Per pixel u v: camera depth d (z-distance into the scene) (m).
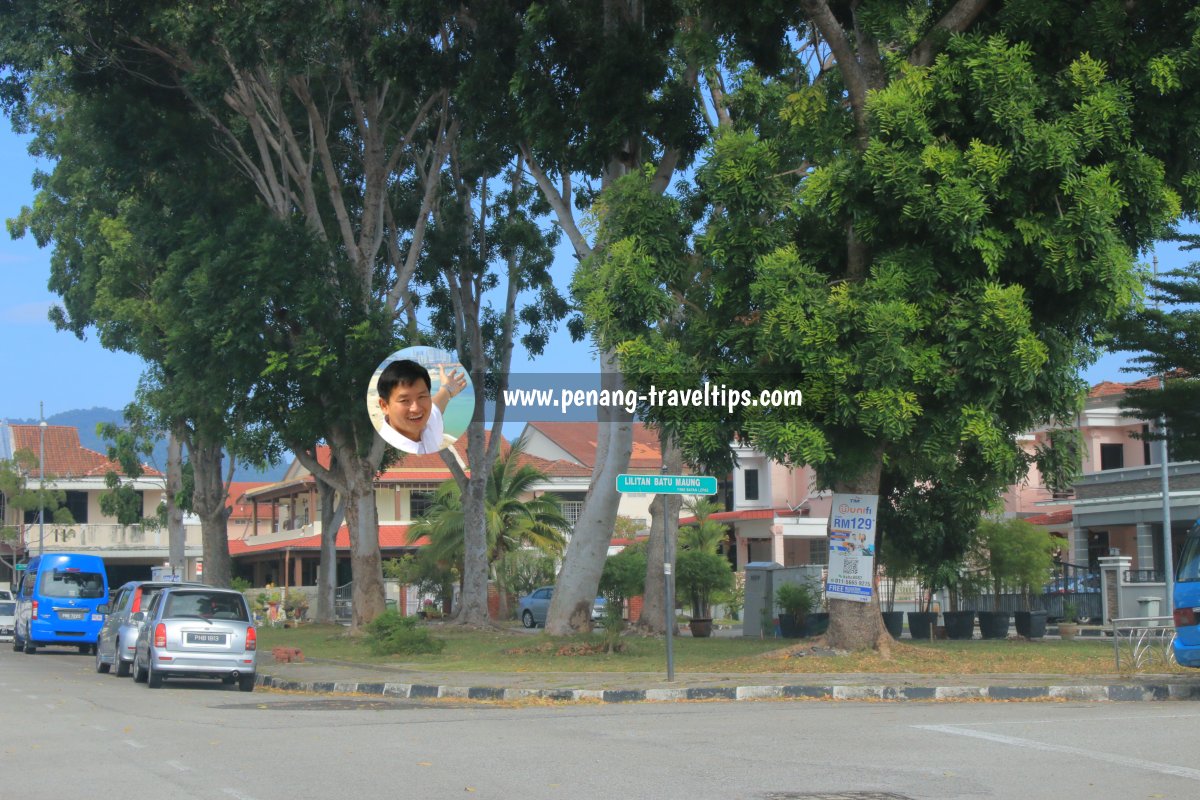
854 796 8.30
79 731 12.85
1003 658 19.42
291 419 28.55
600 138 21.39
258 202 28.55
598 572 26.00
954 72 16.11
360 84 27.12
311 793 8.61
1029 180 15.89
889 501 27.94
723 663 19.47
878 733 11.45
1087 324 18.70
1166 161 17.17
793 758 9.98
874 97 16.25
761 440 16.80
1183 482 37.03
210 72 25.61
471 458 34.41
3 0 25.31
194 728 12.98
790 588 29.23
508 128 24.52
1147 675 17.02
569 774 9.27
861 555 18.95
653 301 17.81
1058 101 16.36
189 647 19.39
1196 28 15.98
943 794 8.37
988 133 16.19
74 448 64.62
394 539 53.94
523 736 11.66
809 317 16.47
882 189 16.11
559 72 22.14
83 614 36.09
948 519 28.28
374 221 29.94
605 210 18.66
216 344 26.31
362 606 31.53
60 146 35.56
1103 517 39.97
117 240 33.44
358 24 24.88
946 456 18.70
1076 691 15.19
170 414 32.66
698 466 19.88
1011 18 16.61
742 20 19.28
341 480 32.44
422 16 22.83
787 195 18.09
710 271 19.08
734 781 8.91
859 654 18.83
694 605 35.78
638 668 19.72
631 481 17.08
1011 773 9.18
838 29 17.98
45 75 35.53
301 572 59.44
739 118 25.14
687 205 21.25
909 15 18.27
